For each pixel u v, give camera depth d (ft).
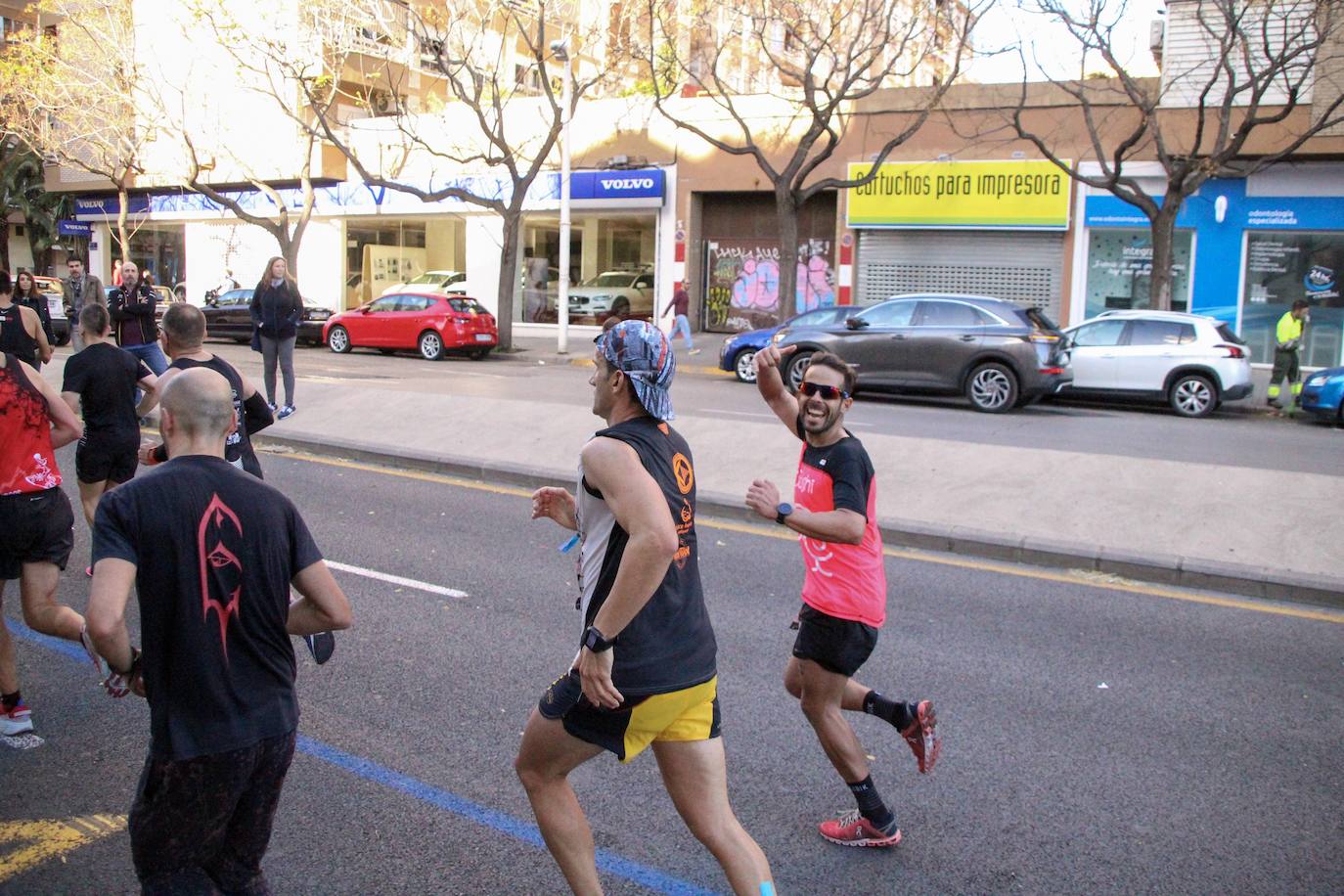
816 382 13.06
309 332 88.99
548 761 10.43
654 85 74.95
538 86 105.09
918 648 20.83
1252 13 68.95
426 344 79.71
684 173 90.58
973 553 28.19
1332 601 24.38
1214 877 12.89
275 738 9.80
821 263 88.74
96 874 12.38
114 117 105.40
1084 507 30.19
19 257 153.58
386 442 40.60
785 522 12.55
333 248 110.32
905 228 82.23
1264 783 15.40
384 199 104.63
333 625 10.22
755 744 16.28
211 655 9.44
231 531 9.58
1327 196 70.95
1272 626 22.79
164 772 9.44
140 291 41.88
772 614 22.54
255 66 101.45
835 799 14.67
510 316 84.17
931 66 91.25
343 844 13.17
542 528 29.71
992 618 22.79
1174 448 43.11
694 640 10.34
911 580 25.62
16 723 16.03
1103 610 23.56
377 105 109.19
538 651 19.99
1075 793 14.99
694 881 12.60
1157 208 64.64
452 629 21.16
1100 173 75.82
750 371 66.03
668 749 10.42
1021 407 59.36
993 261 80.38
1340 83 68.13
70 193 130.52
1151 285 65.16
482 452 38.83
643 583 9.40
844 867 13.03
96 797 14.19
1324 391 53.67
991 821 14.20
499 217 99.40
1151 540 27.94
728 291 92.48
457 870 12.67
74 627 15.78
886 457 35.09
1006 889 12.59
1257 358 74.38
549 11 84.07
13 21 130.62
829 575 13.23
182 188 118.83
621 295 94.53
